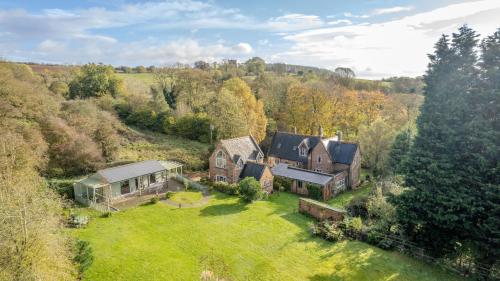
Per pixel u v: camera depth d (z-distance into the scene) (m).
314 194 42.16
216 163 45.41
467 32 25.11
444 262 24.22
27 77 56.72
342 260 24.22
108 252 23.89
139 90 81.94
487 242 23.08
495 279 21.97
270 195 42.38
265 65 130.62
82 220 28.83
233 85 63.19
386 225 28.53
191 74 76.06
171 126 67.31
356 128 66.75
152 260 23.17
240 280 21.28
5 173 23.78
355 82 90.25
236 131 55.47
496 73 23.55
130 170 39.53
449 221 23.86
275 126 68.94
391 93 80.69
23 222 14.91
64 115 48.56
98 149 46.62
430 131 26.41
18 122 39.38
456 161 24.69
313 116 63.88
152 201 35.59
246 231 28.83
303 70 131.50
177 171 49.62
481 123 23.56
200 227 29.47
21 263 14.41
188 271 22.06
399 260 24.47
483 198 23.00
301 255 24.77
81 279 20.09
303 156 51.72
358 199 36.56
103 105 67.06
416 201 26.05
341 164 48.47
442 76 26.28
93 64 77.25
